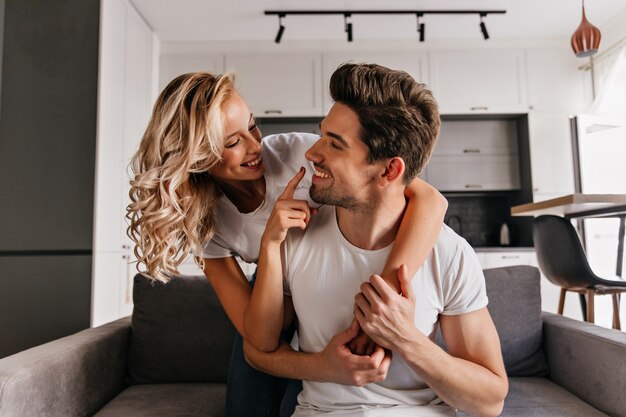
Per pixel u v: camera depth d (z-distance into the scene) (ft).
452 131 15.14
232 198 4.18
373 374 2.96
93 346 4.40
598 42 10.48
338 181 3.04
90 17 9.94
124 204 11.19
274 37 14.57
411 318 2.88
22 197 9.62
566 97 14.67
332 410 3.24
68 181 9.62
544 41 14.80
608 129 13.64
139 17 12.77
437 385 2.95
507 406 4.29
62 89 9.80
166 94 3.71
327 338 3.33
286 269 3.43
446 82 14.70
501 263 13.78
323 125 3.05
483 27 12.73
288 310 3.61
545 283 13.87
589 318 8.18
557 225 8.22
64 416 3.78
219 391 4.91
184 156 3.55
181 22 13.43
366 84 2.95
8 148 9.72
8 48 9.91
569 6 12.91
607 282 7.91
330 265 3.32
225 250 4.25
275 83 14.64
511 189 14.94
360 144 2.97
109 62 10.34
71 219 9.55
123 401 4.59
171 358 5.14
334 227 3.38
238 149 3.67
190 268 13.25
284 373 3.41
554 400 4.42
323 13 12.96
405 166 3.07
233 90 3.72
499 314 5.14
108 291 10.14
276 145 4.45
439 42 14.79
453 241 3.29
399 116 2.93
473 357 3.15
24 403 3.23
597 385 4.23
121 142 11.12
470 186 14.96
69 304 9.41
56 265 9.49
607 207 8.19
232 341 5.19
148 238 3.69
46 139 9.73
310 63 14.70
